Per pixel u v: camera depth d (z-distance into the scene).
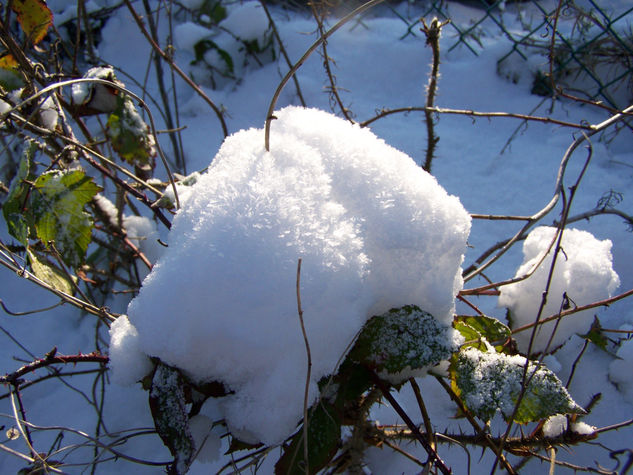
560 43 0.77
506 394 0.40
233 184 0.39
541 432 0.43
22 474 0.43
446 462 0.48
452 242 0.39
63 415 0.51
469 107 0.77
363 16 0.90
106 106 0.54
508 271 0.59
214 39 0.79
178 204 0.46
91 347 0.56
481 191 0.66
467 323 0.46
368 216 0.39
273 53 0.80
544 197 0.65
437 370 0.42
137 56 0.84
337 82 0.79
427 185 0.40
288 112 0.44
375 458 0.48
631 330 0.53
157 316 0.37
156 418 0.38
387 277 0.40
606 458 0.47
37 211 0.44
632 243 0.59
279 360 0.37
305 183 0.39
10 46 0.49
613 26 0.77
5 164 0.61
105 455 0.49
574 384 0.51
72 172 0.44
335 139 0.41
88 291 0.56
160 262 0.39
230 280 0.37
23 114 0.51
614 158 0.68
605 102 0.74
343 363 0.40
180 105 0.78
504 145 0.71
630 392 0.50
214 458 0.40
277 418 0.37
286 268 0.37
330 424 0.39
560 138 0.70
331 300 0.37
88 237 0.45
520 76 0.78
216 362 0.38
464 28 0.87
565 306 0.49
